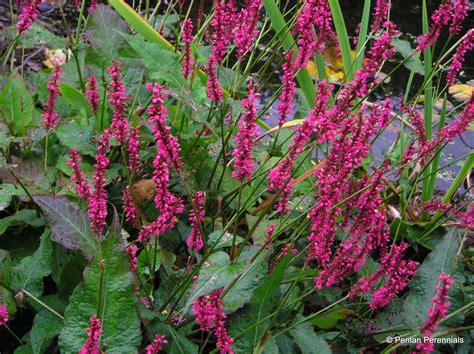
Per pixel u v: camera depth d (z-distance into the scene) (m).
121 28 0.90
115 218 0.52
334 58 1.41
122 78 0.86
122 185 0.77
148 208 0.76
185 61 0.74
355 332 0.69
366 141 0.62
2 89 0.88
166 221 0.56
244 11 0.87
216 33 0.72
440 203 0.87
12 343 0.63
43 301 0.60
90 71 0.83
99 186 0.54
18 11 1.02
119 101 0.60
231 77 0.91
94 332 0.44
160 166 0.53
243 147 0.57
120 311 0.52
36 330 0.56
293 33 0.91
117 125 0.60
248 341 0.58
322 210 0.60
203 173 0.80
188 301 0.55
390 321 0.69
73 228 0.58
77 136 0.75
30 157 0.68
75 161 0.57
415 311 0.63
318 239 0.60
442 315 0.47
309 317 0.61
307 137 0.59
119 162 0.80
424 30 0.96
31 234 0.69
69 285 0.60
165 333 0.56
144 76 0.86
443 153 1.24
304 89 0.95
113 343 0.51
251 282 0.57
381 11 0.86
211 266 0.57
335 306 0.68
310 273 0.68
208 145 0.85
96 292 0.52
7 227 0.67
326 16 0.73
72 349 0.51
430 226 0.86
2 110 0.79
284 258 0.56
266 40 1.56
